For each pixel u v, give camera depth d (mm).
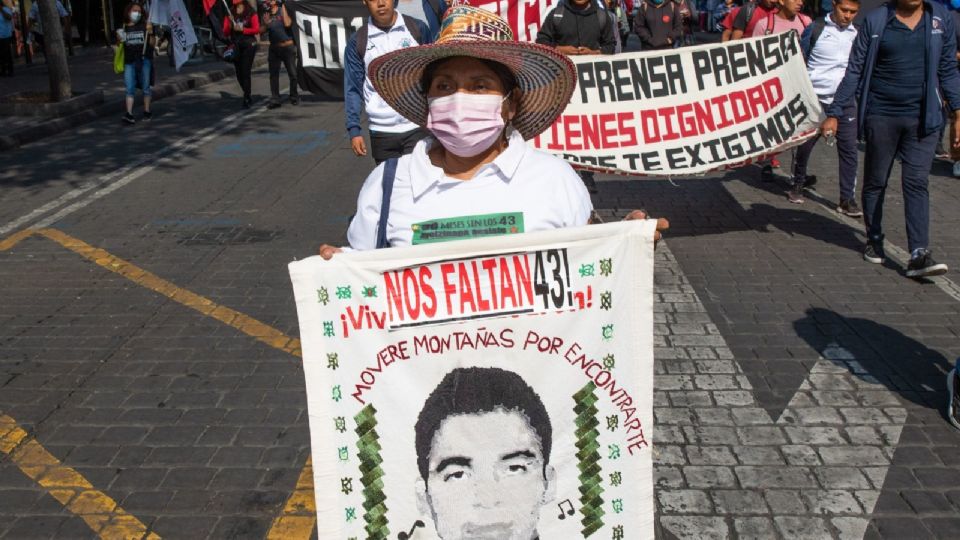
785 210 8508
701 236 7727
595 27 8555
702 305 6125
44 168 10867
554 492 2572
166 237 7938
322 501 2553
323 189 9578
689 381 4996
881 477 4027
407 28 6406
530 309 2492
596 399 2543
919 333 5609
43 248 7684
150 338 5711
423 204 2568
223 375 5145
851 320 5824
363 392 2516
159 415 4688
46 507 3904
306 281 2461
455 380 2516
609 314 2508
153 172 10570
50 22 14062
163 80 18641
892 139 6570
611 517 2590
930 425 4477
